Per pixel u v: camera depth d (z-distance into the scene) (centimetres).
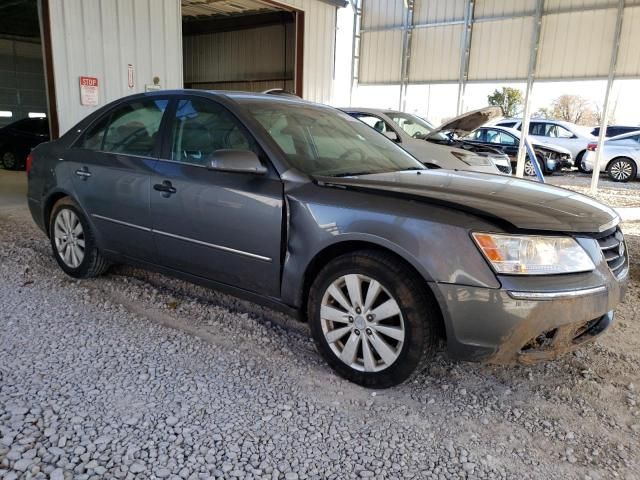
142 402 257
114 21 823
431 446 235
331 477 212
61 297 392
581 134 1625
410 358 261
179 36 919
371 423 249
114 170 380
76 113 795
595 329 278
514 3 1416
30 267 461
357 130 393
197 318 364
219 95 348
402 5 1611
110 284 425
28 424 234
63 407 249
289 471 214
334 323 291
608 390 289
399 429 246
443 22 1541
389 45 1664
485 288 241
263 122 330
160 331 339
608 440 245
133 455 218
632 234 716
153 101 380
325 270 285
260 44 1714
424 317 257
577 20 1333
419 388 283
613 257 275
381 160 360
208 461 217
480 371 304
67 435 229
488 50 1484
